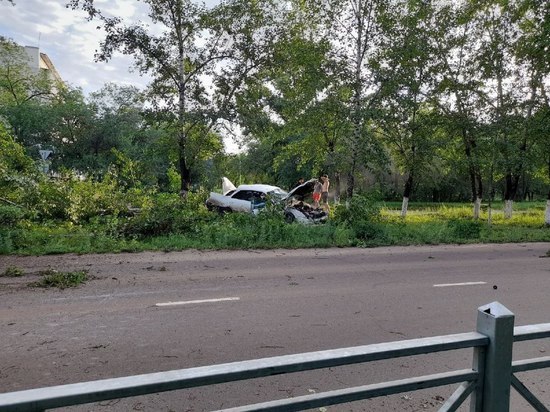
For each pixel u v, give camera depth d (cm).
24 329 517
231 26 1764
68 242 1088
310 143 2141
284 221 1416
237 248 1154
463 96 1983
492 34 2041
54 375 398
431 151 2009
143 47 1711
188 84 1803
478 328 177
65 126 3669
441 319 591
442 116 2009
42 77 4403
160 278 789
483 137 1964
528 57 1911
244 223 1380
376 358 154
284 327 541
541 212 2889
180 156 1864
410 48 1642
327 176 2103
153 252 1057
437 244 1357
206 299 659
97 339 489
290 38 1839
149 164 2370
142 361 432
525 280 857
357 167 1772
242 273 852
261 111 1859
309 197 1875
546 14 1806
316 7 1730
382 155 1667
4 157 1326
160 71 1797
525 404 372
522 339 174
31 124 3438
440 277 866
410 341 164
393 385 158
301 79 1792
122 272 828
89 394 118
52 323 540
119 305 620
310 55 1714
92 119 3669
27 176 1338
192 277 805
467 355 467
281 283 776
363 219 1480
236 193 1873
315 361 146
